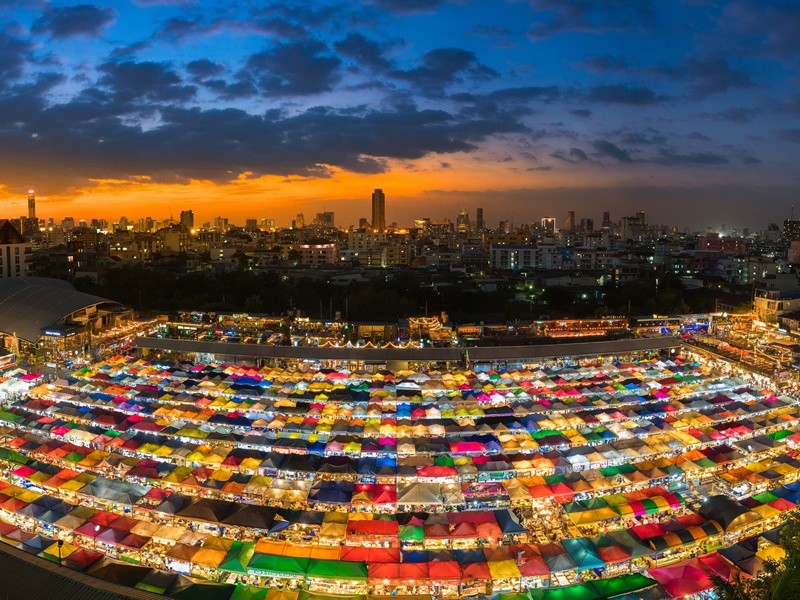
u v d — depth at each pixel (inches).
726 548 1401.3
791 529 1147.3
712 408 2246.6
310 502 1593.3
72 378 2650.1
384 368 2940.5
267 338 3634.4
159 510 1529.3
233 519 1491.1
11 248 6264.8
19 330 3405.5
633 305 5620.1
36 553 1366.9
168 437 1998.0
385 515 1573.6
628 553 1360.7
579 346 3073.3
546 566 1318.9
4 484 1668.3
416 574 1293.1
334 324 3946.9
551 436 1991.9
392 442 1974.7
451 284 6747.1
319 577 1290.6
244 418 2146.9
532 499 1637.6
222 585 1279.5
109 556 1441.9
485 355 2940.5
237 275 6274.6
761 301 4478.3
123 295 5418.3
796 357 3075.8
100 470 1777.8
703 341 3526.1
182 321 4158.5
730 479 1743.4
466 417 2186.3
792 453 1975.9
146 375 2684.5
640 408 2250.2
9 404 2367.1
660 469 1758.1
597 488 1664.6
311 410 2253.9
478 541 1493.6
